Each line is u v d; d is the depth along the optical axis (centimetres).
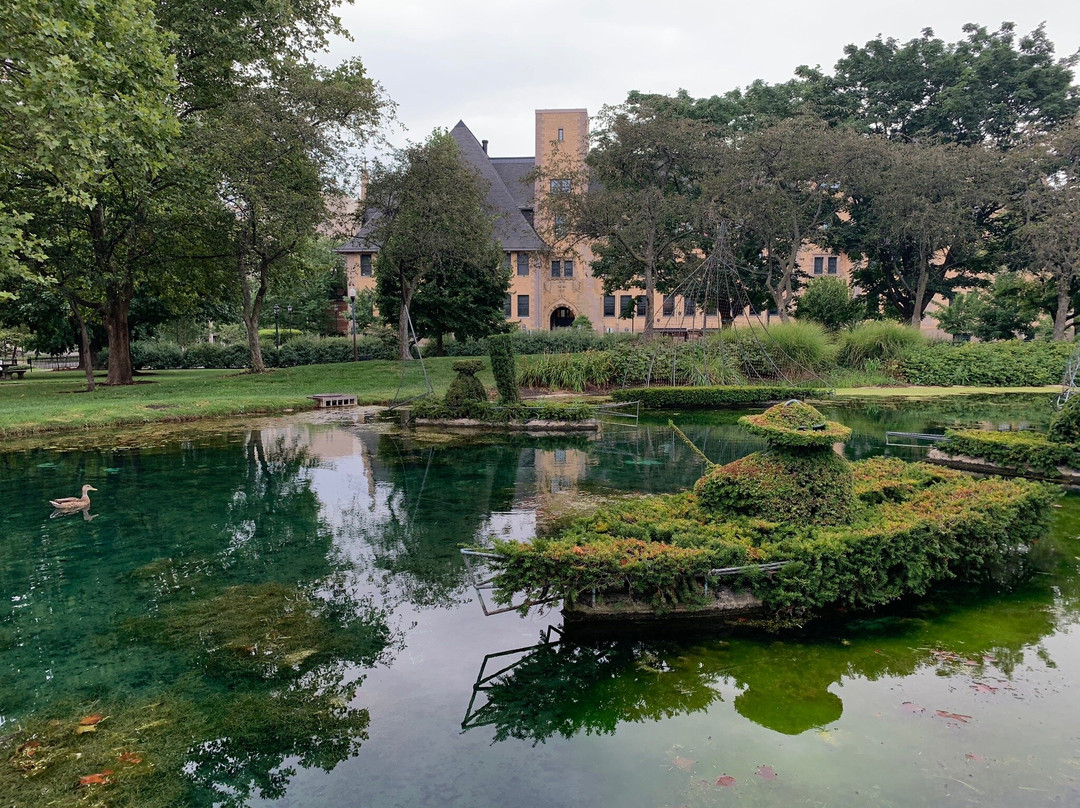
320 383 1992
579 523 462
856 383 1992
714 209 2025
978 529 444
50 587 464
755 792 244
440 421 1296
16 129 1070
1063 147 2162
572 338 3294
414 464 905
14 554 535
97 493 746
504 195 4128
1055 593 443
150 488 770
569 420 1236
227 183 1698
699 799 241
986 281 2809
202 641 379
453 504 685
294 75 1781
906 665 344
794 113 2644
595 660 356
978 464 827
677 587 388
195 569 499
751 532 431
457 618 411
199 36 1669
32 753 274
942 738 277
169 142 1344
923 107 2672
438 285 2681
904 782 248
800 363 1958
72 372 3378
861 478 578
